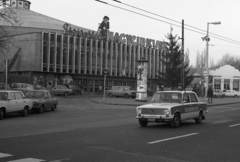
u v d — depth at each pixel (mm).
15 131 12523
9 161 7203
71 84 52156
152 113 13883
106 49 57219
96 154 8102
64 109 25516
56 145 9344
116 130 13023
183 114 14625
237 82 74062
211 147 9273
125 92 45094
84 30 64500
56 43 49125
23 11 65062
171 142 10062
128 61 61688
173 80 44625
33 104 21406
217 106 34281
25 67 47906
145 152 8438
